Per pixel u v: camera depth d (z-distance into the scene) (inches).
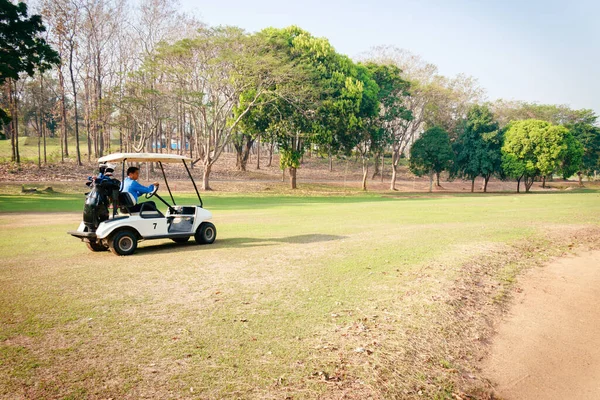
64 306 208.4
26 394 132.7
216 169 2049.7
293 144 1555.1
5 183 1245.1
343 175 2378.2
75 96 1606.8
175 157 375.9
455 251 353.1
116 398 132.5
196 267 291.3
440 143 1882.4
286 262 306.2
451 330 201.6
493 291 267.7
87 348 163.9
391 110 1792.6
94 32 1652.3
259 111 1448.1
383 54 1932.8
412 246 368.8
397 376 157.2
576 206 804.0
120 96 1465.3
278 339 176.4
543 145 1862.7
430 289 249.0
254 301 220.4
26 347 163.6
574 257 378.6
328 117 1462.8
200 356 160.1
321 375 151.3
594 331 223.5
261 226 517.3
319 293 235.1
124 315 197.8
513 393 165.0
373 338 182.1
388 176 2517.2
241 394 137.6
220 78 1353.3
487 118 1985.7
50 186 1230.9
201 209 390.9
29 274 269.7
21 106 2041.1
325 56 1513.3
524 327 223.3
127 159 361.1
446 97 1936.5
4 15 1011.3
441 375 165.2
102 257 327.9
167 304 213.9
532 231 472.7
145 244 396.8
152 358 157.4
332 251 345.1
